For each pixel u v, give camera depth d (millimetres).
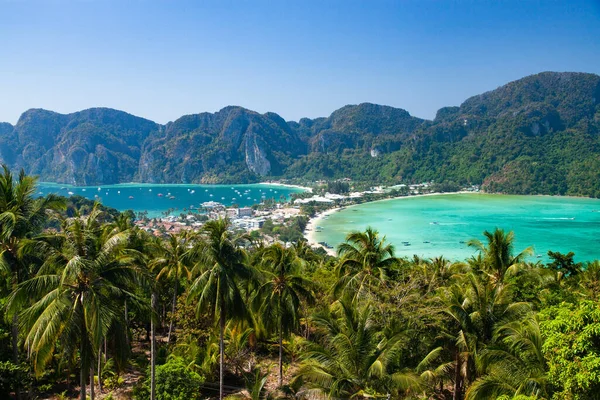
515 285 35750
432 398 28609
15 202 26125
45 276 20672
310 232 192000
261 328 36500
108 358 36188
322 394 20156
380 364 20156
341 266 36750
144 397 29000
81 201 177375
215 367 33875
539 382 17219
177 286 45656
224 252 27359
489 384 18969
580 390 14648
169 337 40719
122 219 43406
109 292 21688
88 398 30516
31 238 24469
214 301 27078
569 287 37656
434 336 25859
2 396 26016
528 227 189375
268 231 184875
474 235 173500
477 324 24406
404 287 30906
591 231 178375
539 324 18938
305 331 41312
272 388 32812
